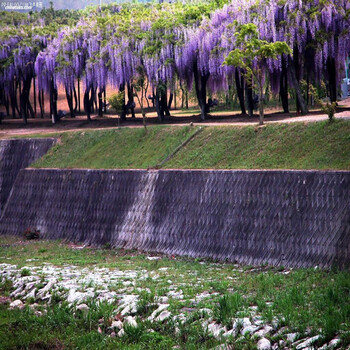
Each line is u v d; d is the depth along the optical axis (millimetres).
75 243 52594
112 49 69438
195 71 66125
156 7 88938
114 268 40312
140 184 49594
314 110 62594
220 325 25906
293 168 40500
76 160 60594
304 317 24844
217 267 38938
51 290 34312
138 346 25359
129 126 65812
